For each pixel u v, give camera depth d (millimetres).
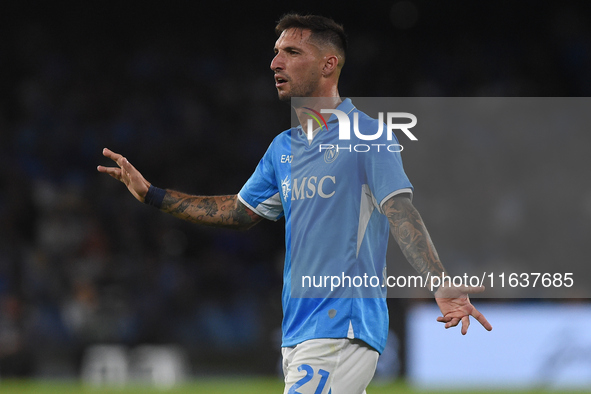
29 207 54031
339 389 10508
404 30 71750
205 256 54875
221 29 71000
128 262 51375
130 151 61719
